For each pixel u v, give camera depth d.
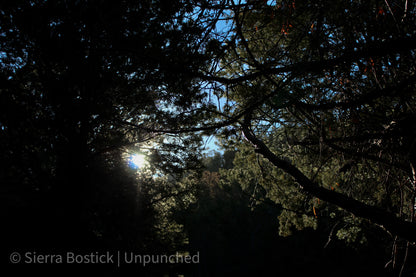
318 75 4.41
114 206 4.84
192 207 11.41
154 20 4.41
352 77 4.41
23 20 4.44
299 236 33.94
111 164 5.99
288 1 4.07
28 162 5.18
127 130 7.28
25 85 5.96
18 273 3.51
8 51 5.23
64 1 4.19
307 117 5.18
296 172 5.69
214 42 4.22
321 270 28.42
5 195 4.32
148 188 7.61
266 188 13.19
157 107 6.45
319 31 3.89
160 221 8.88
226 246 37.72
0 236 3.68
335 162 7.70
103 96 5.53
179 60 4.14
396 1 3.65
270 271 33.12
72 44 4.63
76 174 4.95
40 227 4.05
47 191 4.76
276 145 11.38
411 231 3.97
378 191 6.89
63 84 5.27
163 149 9.12
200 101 5.12
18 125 5.15
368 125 4.62
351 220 8.59
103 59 4.95
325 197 4.89
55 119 5.40
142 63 4.57
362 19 3.94
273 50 4.84
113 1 4.21
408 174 5.08
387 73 4.32
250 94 5.06
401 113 4.09
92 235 4.75
